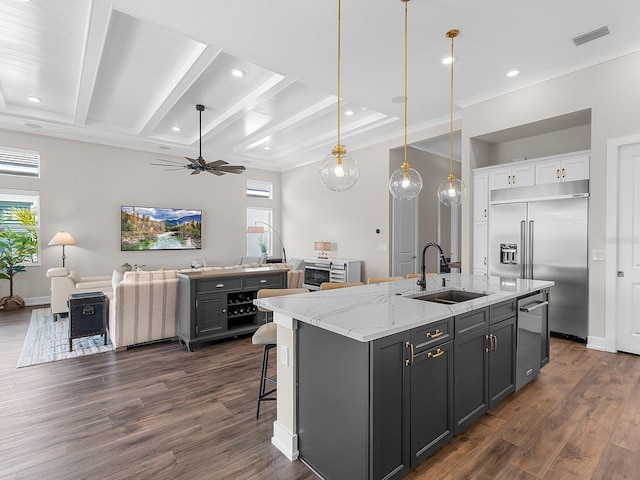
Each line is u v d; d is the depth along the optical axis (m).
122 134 6.21
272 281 4.28
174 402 2.50
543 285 2.85
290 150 7.54
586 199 3.63
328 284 2.99
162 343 3.91
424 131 5.68
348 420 1.58
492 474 1.71
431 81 4.03
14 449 1.94
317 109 5.29
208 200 7.93
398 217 6.54
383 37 3.13
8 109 5.18
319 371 1.75
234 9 2.72
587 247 3.63
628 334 3.37
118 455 1.89
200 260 7.76
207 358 3.42
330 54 3.42
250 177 8.62
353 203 7.08
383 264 6.45
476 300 2.16
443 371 1.87
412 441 1.69
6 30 3.37
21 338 4.05
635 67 3.24
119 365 3.23
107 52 3.75
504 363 2.39
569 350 3.48
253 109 5.44
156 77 4.30
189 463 1.83
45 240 5.97
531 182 4.07
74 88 4.68
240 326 4.04
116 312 3.57
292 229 8.80
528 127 4.19
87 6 3.03
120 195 6.74
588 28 2.99
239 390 2.70
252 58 3.50
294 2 2.64
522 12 2.77
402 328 1.59
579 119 3.88
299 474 1.76
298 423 1.89
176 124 6.07
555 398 2.48
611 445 1.92
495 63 3.61
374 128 5.82
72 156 6.23
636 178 3.29
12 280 5.58
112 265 6.62
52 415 2.31
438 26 2.96
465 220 4.70
